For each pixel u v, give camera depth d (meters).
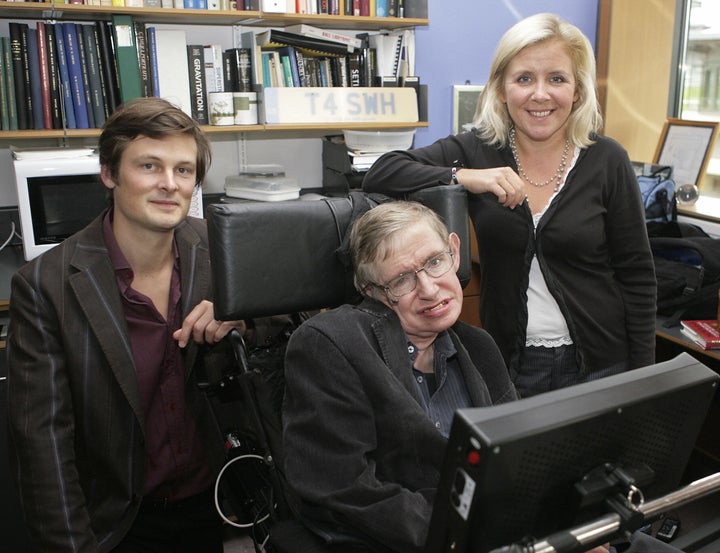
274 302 1.27
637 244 1.57
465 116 3.27
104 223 1.29
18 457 1.19
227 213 1.22
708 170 3.07
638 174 3.06
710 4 3.16
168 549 1.47
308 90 2.70
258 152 3.01
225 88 2.64
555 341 1.62
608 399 0.77
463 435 0.70
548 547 0.71
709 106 3.31
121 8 2.34
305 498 1.06
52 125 2.39
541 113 1.50
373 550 1.08
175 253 1.37
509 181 1.41
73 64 2.37
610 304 1.60
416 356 1.24
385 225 1.15
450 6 3.15
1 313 2.09
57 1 2.27
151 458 1.38
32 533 1.18
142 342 1.32
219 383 1.38
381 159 1.62
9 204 2.65
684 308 2.29
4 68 2.30
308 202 1.31
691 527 2.25
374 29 3.00
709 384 0.86
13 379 1.20
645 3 3.20
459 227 1.35
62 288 1.21
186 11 2.42
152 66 2.47
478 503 0.71
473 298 2.99
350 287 1.34
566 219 1.54
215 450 1.45
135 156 1.17
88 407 1.24
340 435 1.06
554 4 3.31
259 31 2.85
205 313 1.32
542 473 0.74
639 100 3.33
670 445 0.87
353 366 1.09
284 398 1.18
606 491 0.78
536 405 0.73
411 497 1.03
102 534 1.31
